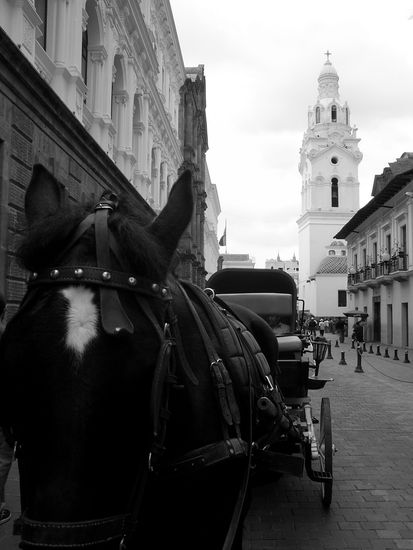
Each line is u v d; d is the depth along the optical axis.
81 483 1.50
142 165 22.20
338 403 11.52
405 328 30.42
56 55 12.52
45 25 12.39
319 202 70.56
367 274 37.28
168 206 2.00
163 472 2.02
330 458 5.12
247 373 2.62
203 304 2.62
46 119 10.67
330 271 64.62
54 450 1.51
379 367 19.91
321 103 72.44
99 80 15.67
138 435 1.69
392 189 29.03
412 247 28.39
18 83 9.41
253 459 2.62
